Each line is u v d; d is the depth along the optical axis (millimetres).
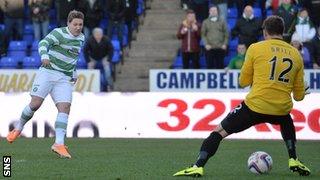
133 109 47469
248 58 27203
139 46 62469
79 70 53781
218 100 46781
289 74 26984
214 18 55969
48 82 34031
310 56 56469
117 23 60656
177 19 64250
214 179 26938
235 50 59875
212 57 56094
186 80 53562
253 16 56250
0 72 54250
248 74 27344
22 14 63000
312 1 61062
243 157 35219
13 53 62156
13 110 47562
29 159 33562
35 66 60594
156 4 65438
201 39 57188
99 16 60188
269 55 26938
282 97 26953
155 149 39219
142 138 46688
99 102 47656
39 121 47250
